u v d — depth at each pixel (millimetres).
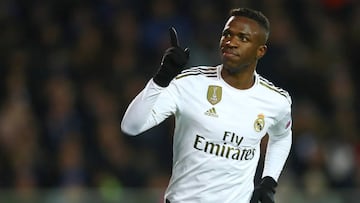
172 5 40188
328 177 35500
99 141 34531
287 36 39750
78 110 35406
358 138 38125
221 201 17984
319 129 37156
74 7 39688
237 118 17906
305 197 32875
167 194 18406
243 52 17750
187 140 17906
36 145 34250
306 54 39656
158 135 35094
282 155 19750
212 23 39562
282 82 37781
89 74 37125
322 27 41688
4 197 30828
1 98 36125
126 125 17344
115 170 33875
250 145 18109
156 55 38500
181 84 17812
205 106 17797
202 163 17828
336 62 40406
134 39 39031
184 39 38812
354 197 32844
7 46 37812
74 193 31219
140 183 33875
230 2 40469
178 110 17844
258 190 19375
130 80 36688
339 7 43188
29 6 39594
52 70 36656
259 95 18219
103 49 38312
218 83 17938
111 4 40000
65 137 34312
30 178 33156
